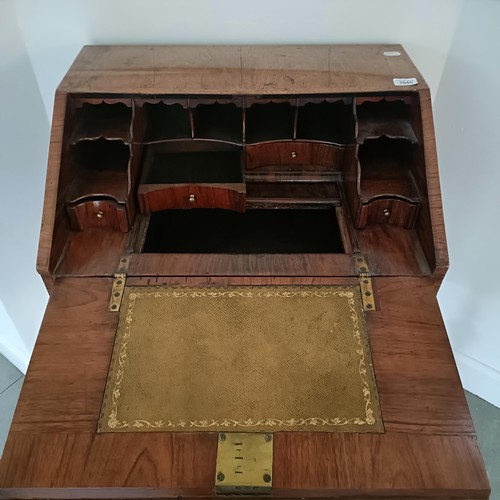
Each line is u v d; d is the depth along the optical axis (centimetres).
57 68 115
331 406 72
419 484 66
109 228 94
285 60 99
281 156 99
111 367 75
